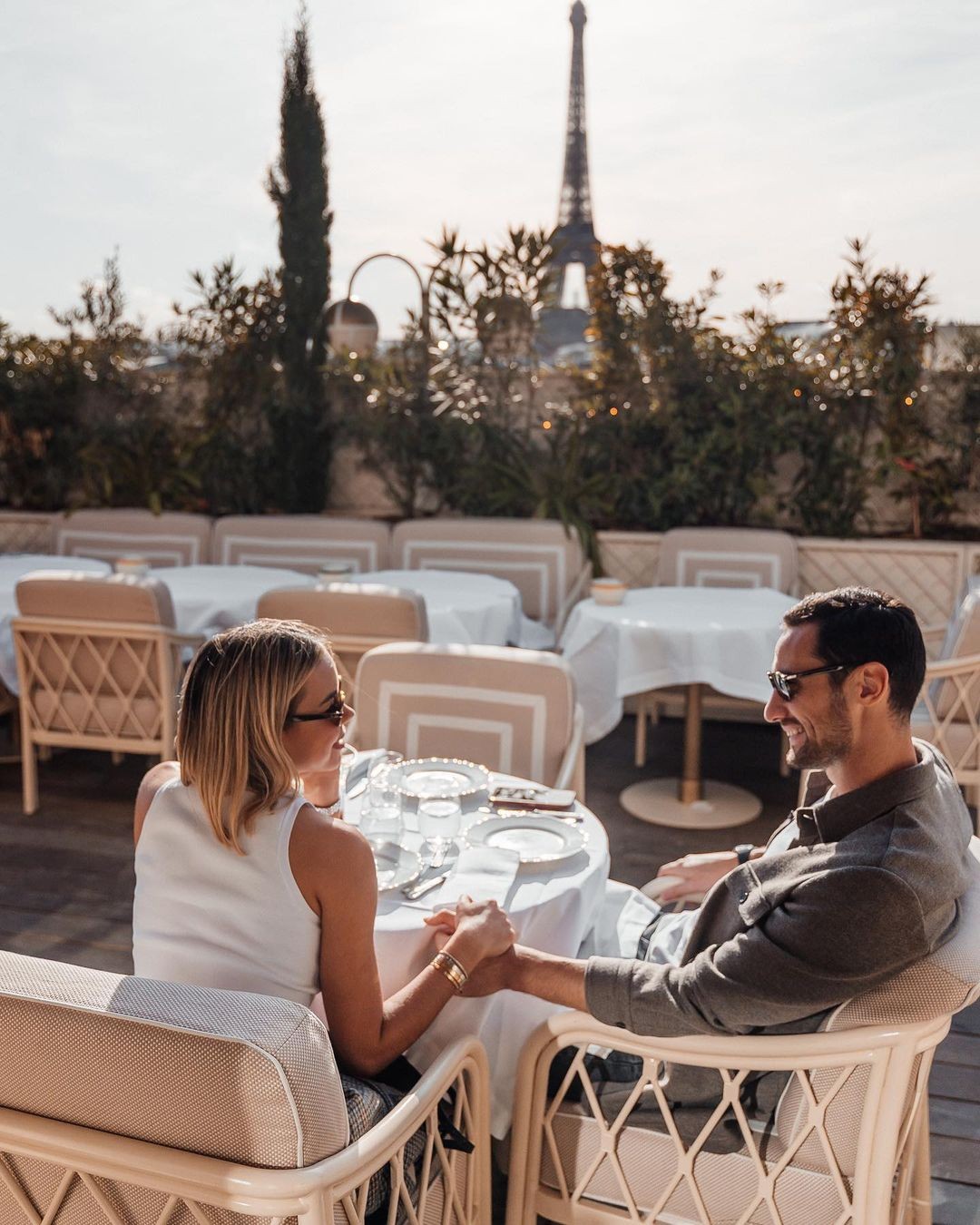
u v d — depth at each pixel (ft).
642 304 18.70
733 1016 4.47
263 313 20.95
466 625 14.07
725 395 18.51
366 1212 4.13
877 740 4.54
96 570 16.83
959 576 17.42
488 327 19.31
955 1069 8.34
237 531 19.72
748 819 13.65
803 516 18.81
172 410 21.77
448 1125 4.77
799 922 4.33
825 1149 4.45
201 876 4.62
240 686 4.56
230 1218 3.41
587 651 13.44
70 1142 3.44
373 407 20.58
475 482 20.07
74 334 21.63
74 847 12.54
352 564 17.06
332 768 4.96
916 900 4.16
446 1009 5.47
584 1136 5.16
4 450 21.99
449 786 7.64
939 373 18.11
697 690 13.91
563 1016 4.99
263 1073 3.21
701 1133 4.75
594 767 15.97
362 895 4.62
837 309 18.17
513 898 5.95
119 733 12.70
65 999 3.43
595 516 19.79
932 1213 6.62
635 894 7.47
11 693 14.64
